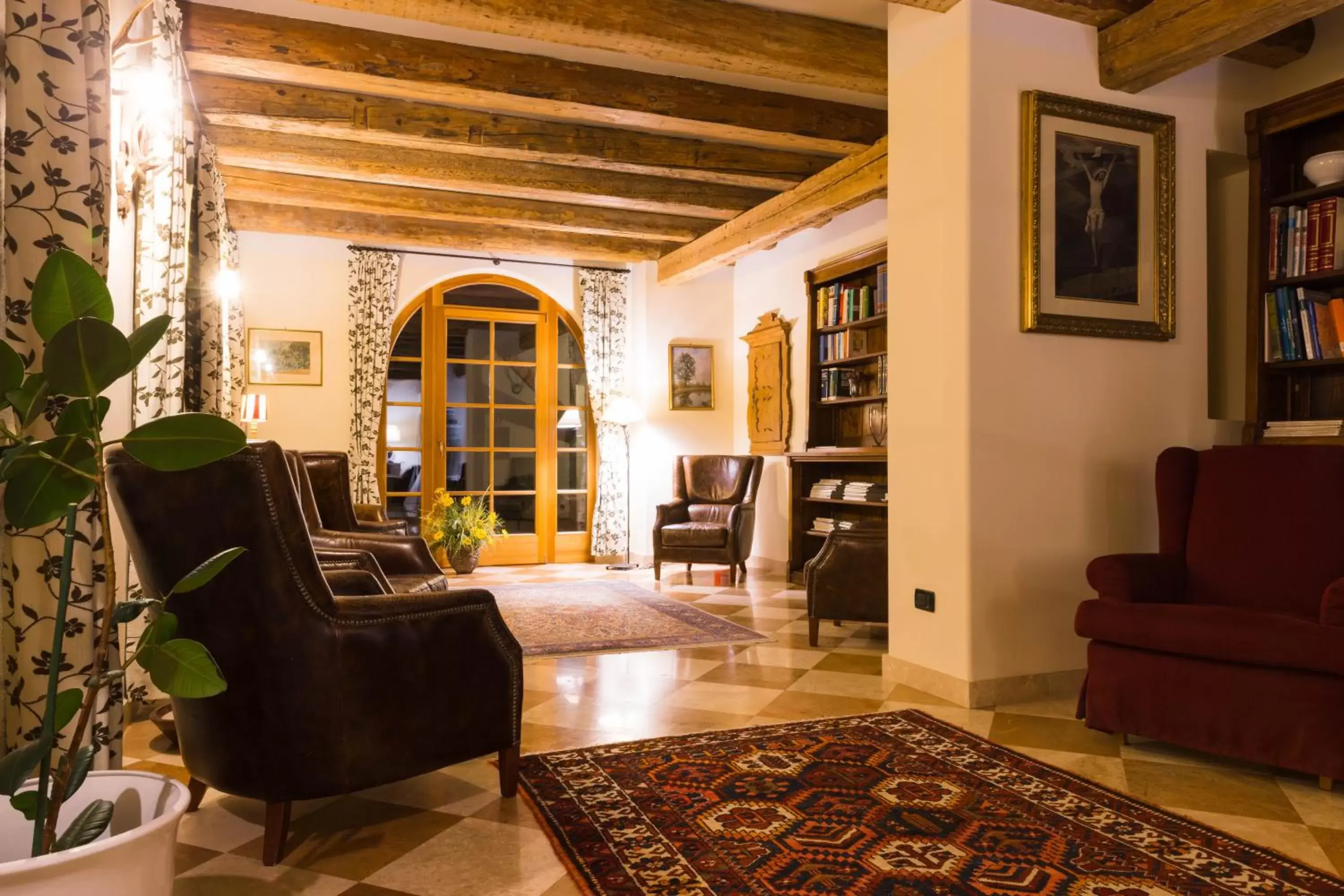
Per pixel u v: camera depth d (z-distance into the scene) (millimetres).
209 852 2141
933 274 3629
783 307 7461
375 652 2152
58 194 1901
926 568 3658
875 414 6375
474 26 3602
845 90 4320
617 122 4879
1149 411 3791
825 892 1905
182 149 3729
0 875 1101
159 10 3154
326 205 6445
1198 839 2189
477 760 2842
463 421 8047
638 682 3795
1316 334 3789
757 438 7754
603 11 3707
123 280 2867
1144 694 2846
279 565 2018
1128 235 3709
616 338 8289
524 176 5984
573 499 8406
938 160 3596
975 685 3426
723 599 6031
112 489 1986
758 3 3961
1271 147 3986
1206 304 3922
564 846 2141
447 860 2094
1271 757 2574
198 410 4637
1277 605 3021
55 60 1903
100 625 2012
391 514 7836
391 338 7637
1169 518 3344
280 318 7250
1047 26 3598
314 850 2152
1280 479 3150
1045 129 3547
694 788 2543
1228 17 3168
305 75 4203
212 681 1330
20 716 1866
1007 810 2377
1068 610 3604
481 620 2375
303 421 7305
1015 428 3518
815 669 4035
